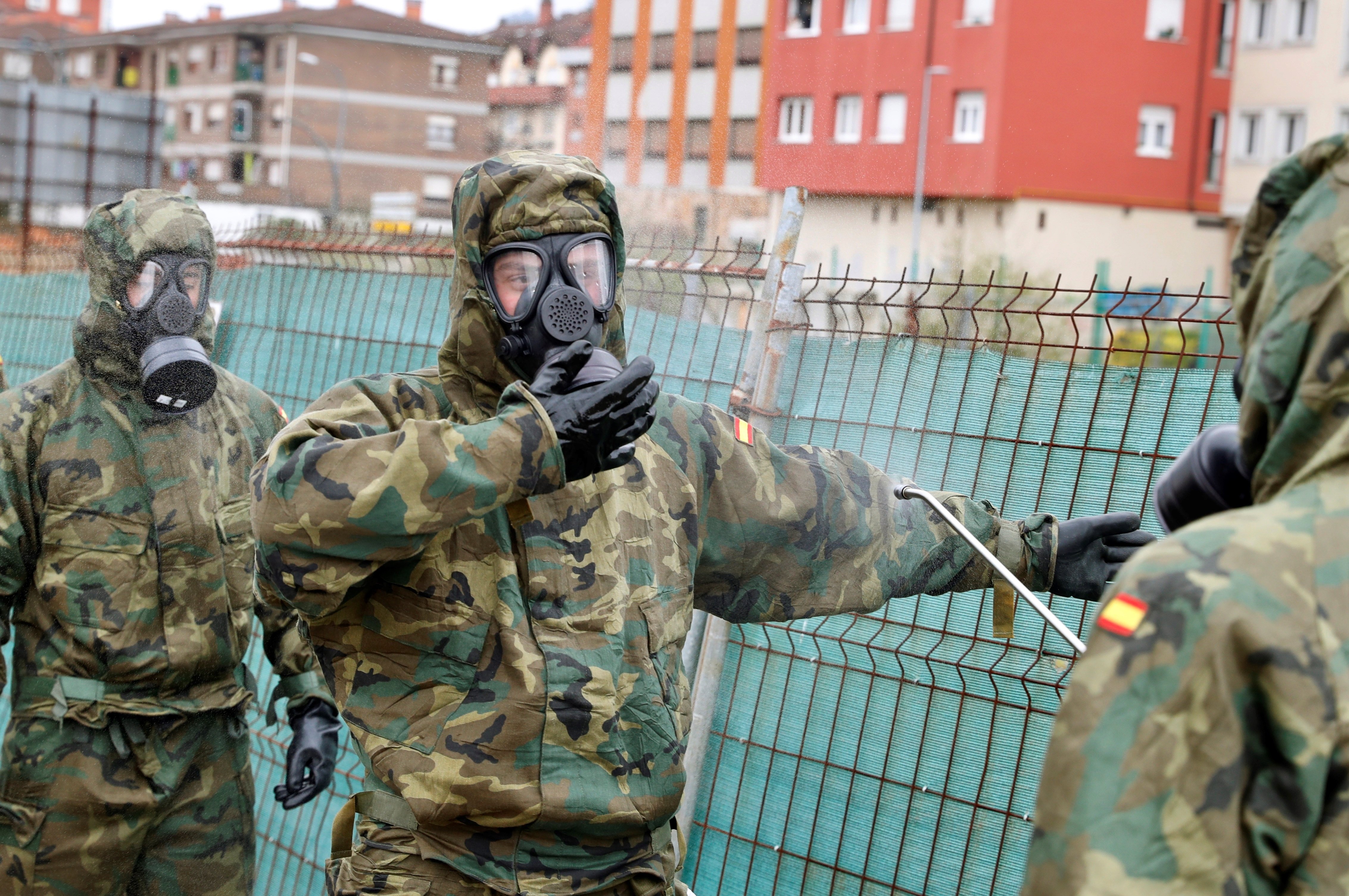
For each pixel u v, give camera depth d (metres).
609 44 44.53
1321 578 1.25
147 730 3.01
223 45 62.91
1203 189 36.53
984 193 35.22
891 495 2.33
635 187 43.50
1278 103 36.25
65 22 73.31
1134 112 35.66
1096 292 2.67
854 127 37.88
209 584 3.08
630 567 2.08
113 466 3.01
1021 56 34.75
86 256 2.98
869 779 2.94
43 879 2.95
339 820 2.07
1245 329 1.44
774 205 39.75
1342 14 35.25
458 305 2.12
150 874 3.07
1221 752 1.23
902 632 2.96
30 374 5.59
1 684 2.94
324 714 3.05
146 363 2.91
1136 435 2.69
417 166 63.94
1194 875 1.22
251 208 41.38
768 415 2.92
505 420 1.84
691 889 3.12
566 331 1.99
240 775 3.20
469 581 1.99
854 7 37.88
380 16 63.50
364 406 2.07
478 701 1.96
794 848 3.02
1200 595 1.25
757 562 2.25
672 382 3.27
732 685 3.18
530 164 2.04
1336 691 1.21
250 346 4.41
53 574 2.97
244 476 3.22
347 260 4.13
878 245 36.97
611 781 1.99
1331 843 1.21
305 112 62.53
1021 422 2.80
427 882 1.96
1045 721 2.75
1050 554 2.31
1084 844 1.23
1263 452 1.41
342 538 1.81
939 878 2.83
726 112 41.34
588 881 1.99
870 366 3.01
